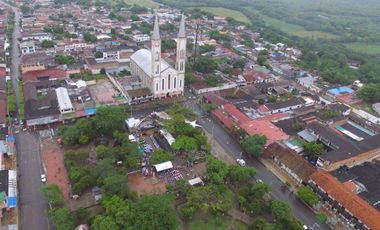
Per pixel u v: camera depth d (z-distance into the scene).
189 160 123.62
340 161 122.31
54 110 145.75
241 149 137.00
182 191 105.56
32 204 100.19
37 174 113.06
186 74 192.50
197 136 130.75
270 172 123.50
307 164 119.00
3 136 124.88
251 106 166.12
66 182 109.81
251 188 107.00
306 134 142.75
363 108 184.38
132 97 164.88
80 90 170.38
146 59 189.62
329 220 101.56
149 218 84.06
